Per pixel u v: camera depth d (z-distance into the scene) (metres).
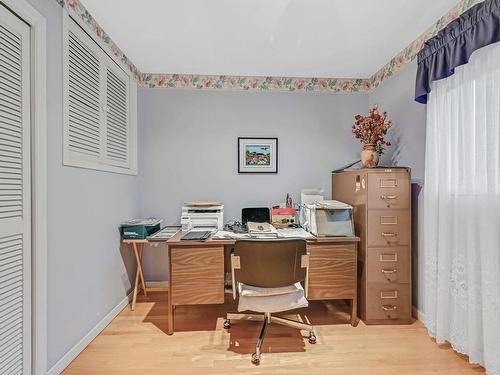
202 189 3.05
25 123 1.47
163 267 3.05
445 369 1.78
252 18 2.01
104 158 2.30
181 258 2.16
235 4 1.85
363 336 2.17
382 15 1.98
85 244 2.01
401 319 2.34
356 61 2.71
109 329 2.26
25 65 1.48
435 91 2.06
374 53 2.55
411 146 2.44
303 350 1.99
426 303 2.19
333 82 3.12
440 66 1.93
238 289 2.08
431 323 2.10
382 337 2.15
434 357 1.90
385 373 1.75
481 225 1.65
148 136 3.02
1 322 1.33
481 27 1.62
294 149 3.11
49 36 1.64
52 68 1.66
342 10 1.92
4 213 1.35
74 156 1.90
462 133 1.82
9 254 1.38
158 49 2.48
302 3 1.84
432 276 2.08
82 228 1.97
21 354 1.45
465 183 1.79
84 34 1.99
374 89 3.04
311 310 2.62
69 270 1.83
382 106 2.88
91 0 1.84
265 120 3.09
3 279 1.34
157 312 2.56
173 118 3.03
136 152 2.88
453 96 1.90
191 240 2.15
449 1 1.83
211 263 2.17
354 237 2.26
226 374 1.74
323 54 2.56
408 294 2.35
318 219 2.32
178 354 1.94
